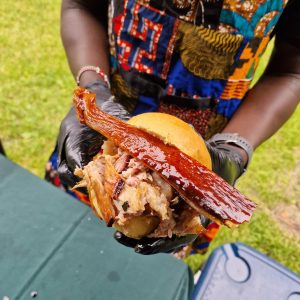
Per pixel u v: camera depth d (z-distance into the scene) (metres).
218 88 0.55
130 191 0.35
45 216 0.54
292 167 1.28
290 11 0.52
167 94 0.56
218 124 0.59
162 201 0.35
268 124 0.55
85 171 0.38
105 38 0.62
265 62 1.66
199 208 0.32
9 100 1.32
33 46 1.57
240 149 0.50
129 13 0.52
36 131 1.25
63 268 0.49
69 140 0.43
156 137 0.36
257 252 0.60
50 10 1.81
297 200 1.19
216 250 0.60
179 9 0.49
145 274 0.50
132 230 0.36
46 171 0.71
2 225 0.52
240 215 0.32
